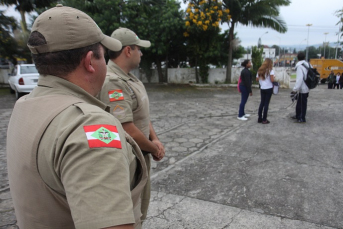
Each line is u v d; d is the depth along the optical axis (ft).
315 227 7.30
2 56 45.39
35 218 2.45
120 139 2.39
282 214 7.94
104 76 3.03
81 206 1.96
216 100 31.86
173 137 16.21
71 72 2.70
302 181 9.96
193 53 47.75
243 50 57.93
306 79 18.01
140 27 42.42
